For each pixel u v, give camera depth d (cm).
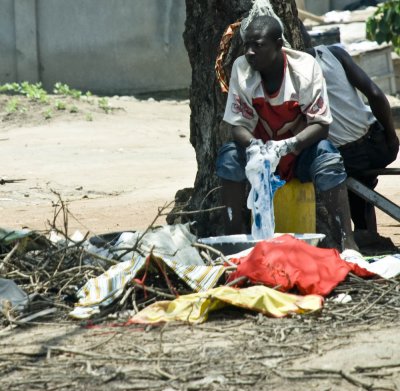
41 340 999
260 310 1071
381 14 4559
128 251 1234
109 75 6081
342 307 1103
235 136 1372
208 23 1588
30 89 5116
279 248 1164
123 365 904
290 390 824
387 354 917
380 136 1595
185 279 1147
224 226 1413
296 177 1407
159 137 4191
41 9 5975
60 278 1227
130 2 6031
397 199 2355
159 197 2586
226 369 881
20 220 2194
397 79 5184
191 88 1645
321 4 6775
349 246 1343
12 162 3453
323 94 1366
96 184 2906
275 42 1345
